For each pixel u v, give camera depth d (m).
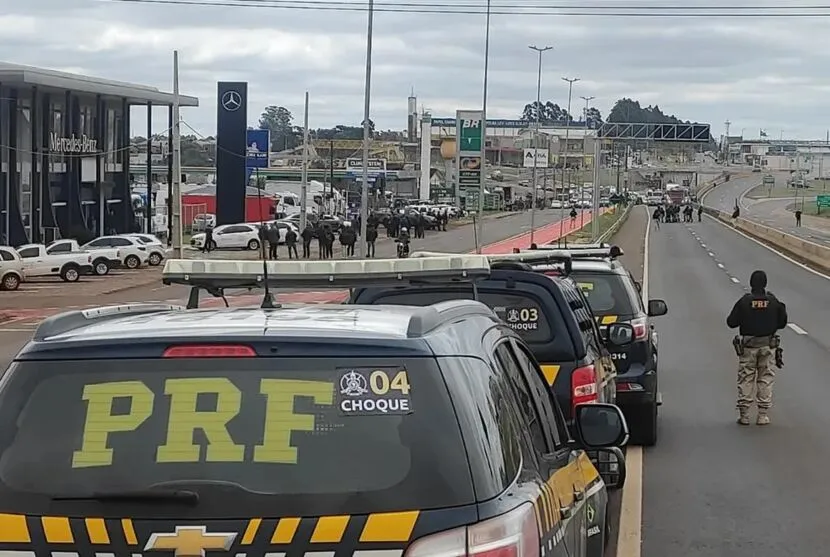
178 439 3.63
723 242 79.94
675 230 100.56
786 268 54.12
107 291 48.72
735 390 17.97
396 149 172.88
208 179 157.50
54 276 55.50
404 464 3.55
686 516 10.06
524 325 8.88
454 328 4.11
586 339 9.31
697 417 15.45
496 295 8.95
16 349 27.75
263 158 84.00
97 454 3.63
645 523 9.81
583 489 5.45
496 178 162.75
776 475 11.73
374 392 3.65
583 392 8.77
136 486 3.57
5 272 49.31
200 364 3.73
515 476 3.92
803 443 13.50
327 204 118.31
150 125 84.50
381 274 5.91
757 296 14.75
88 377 3.75
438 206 116.94
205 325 3.96
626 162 160.25
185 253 70.56
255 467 3.57
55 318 4.07
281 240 67.19
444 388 3.69
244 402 3.66
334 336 3.76
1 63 66.81
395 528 3.46
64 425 3.69
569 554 4.61
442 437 3.59
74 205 74.25
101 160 78.19
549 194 160.62
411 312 4.30
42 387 3.76
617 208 135.25
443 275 5.89
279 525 3.49
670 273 49.47
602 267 13.43
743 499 10.71
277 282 5.92
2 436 3.71
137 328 3.95
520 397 4.70
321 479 3.54
